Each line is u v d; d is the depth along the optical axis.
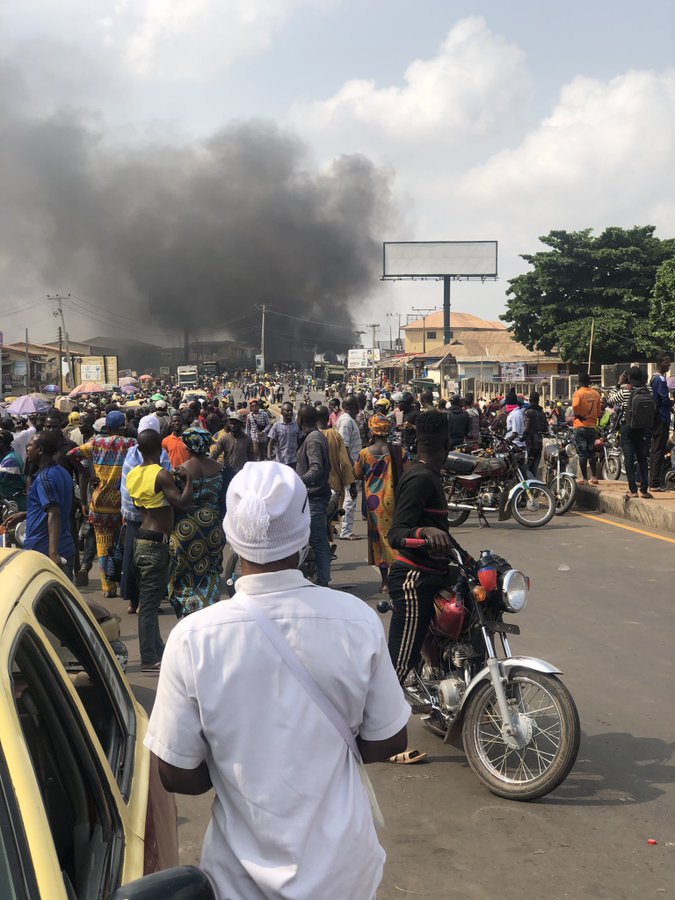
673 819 4.24
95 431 13.22
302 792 1.88
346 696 1.94
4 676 1.59
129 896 1.49
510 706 4.62
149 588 6.64
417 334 126.88
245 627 1.92
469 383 54.34
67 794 1.87
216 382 111.38
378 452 8.49
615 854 3.94
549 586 8.80
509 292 61.28
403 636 4.89
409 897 3.64
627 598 8.27
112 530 9.11
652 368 38.22
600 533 11.73
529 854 3.96
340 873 1.88
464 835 4.14
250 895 1.88
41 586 2.12
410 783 4.71
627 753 4.95
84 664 2.45
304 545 2.02
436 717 5.07
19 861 1.36
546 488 12.40
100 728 2.39
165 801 2.49
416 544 4.74
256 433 18.42
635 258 58.44
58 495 6.90
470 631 4.79
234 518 1.98
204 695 1.89
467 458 12.18
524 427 15.66
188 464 6.69
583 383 15.05
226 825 1.91
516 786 4.48
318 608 1.95
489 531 12.16
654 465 13.76
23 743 1.54
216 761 1.91
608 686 5.96
